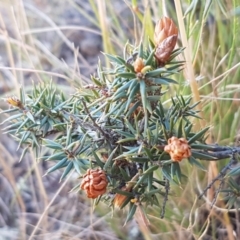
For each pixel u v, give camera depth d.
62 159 0.17
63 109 0.18
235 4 0.24
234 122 0.29
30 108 0.18
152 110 0.17
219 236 0.30
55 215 0.37
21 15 0.37
